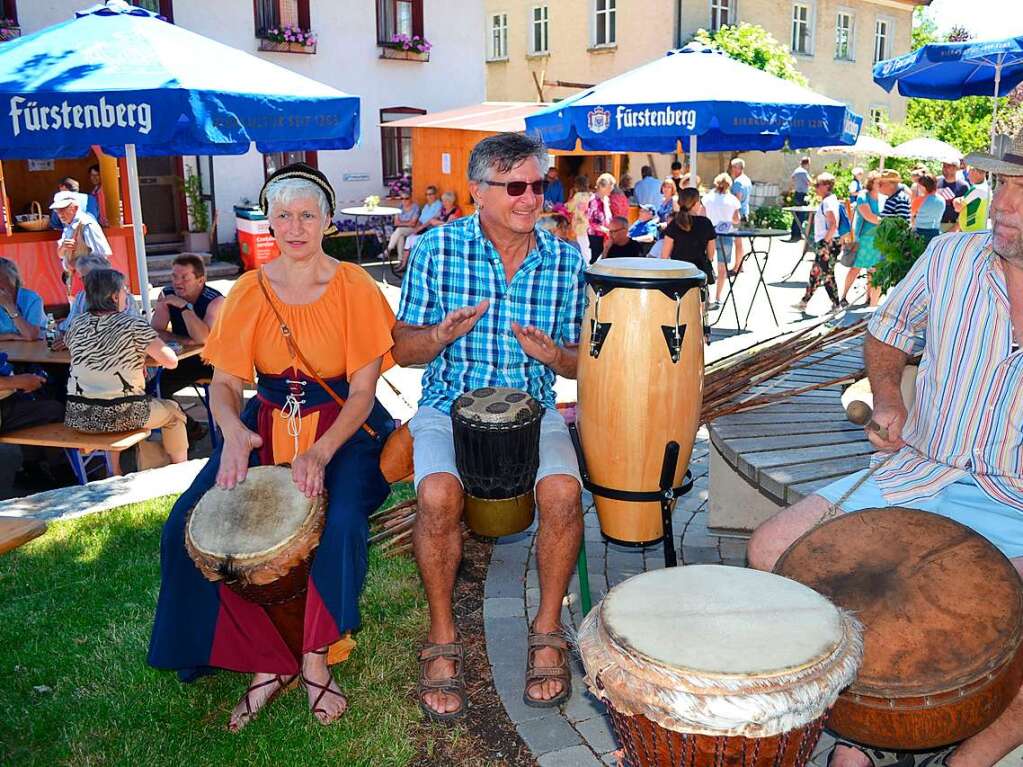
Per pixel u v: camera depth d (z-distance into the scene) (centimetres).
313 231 294
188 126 624
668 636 180
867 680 194
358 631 338
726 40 1975
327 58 1644
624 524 279
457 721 283
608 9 2205
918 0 2598
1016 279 238
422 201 1571
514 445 270
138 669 316
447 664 286
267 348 304
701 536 417
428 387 326
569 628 240
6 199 988
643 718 178
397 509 418
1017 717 217
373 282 310
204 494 286
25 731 285
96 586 380
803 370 461
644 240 1151
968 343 244
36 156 616
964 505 248
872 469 263
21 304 619
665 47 2080
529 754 269
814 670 170
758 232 1019
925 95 713
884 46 2627
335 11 1636
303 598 292
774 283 1341
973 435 245
